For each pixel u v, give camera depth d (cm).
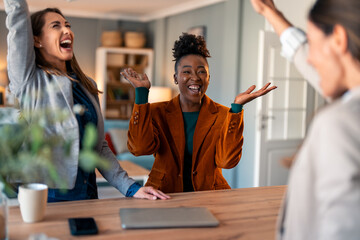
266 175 456
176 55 195
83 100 169
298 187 76
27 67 158
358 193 68
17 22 153
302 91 475
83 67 834
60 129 152
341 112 72
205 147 189
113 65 821
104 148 175
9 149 93
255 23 533
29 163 92
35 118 96
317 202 73
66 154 100
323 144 72
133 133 176
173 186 188
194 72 188
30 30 156
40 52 170
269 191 169
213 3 644
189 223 121
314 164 74
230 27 572
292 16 451
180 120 190
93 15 821
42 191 120
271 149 457
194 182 187
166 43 802
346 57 78
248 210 140
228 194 162
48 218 125
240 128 181
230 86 573
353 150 69
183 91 190
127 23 855
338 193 69
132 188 160
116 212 132
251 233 118
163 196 153
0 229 101
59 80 161
